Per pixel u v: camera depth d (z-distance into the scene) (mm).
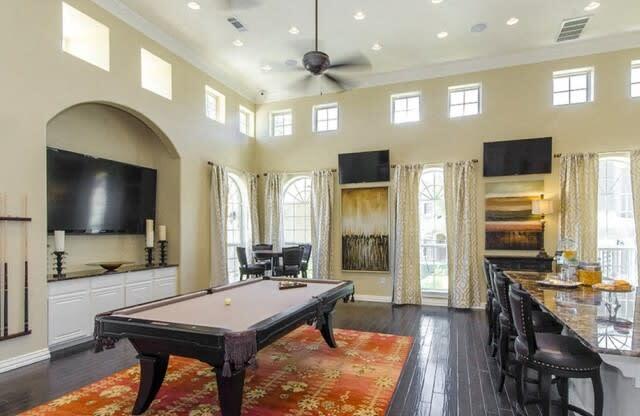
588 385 2621
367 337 4715
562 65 6254
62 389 3225
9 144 3746
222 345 2205
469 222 6531
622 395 2062
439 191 7043
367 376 3461
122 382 3369
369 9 5062
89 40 4930
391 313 6121
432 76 6996
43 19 4098
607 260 6008
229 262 7547
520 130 6445
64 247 4750
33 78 3979
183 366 3703
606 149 5984
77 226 4859
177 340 2340
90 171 5051
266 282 4387
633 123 5875
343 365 3730
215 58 6586
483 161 6586
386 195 7230
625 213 5961
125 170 5594
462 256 6543
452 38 5879
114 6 4926
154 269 5555
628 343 1835
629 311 2457
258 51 6320
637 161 5777
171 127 5949
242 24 5457
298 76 7367
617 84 5965
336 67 5391
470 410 2873
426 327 5238
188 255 6254
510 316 3182
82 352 4180
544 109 6324
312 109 7930
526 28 5578
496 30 5633
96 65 4738
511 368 3332
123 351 4227
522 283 3547
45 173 4074
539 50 6305
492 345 4246
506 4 4957
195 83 6535
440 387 3266
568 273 3654
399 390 3203
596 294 3027
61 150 4680
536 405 2930
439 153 6914
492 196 6520
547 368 2225
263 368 3641
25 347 3828
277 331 2559
